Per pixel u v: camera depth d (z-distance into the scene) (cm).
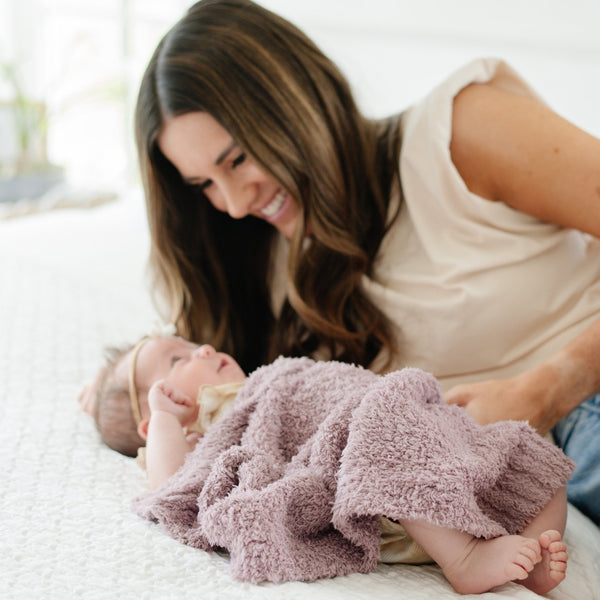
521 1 305
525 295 112
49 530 79
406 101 325
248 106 115
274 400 94
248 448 86
